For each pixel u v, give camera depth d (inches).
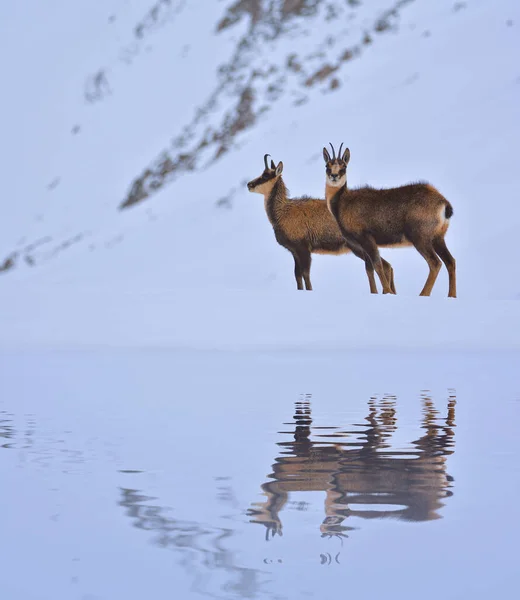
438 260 2225.6
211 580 358.9
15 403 934.4
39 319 1893.5
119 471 567.8
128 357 1518.2
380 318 1904.5
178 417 828.6
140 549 394.6
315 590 346.6
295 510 459.8
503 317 1941.4
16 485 525.0
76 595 343.3
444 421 805.2
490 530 422.9
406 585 351.9
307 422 796.6
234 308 1962.4
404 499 486.0
